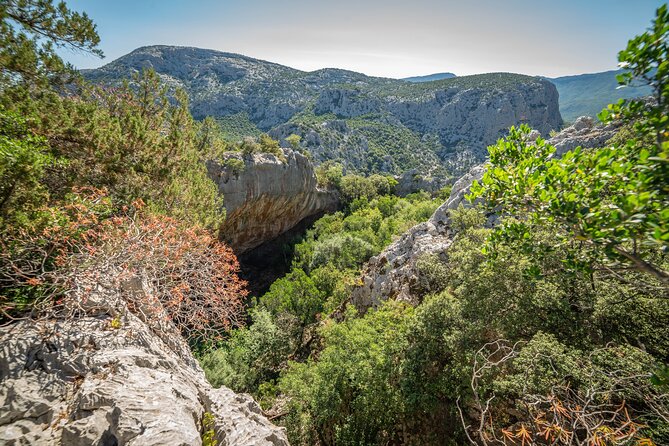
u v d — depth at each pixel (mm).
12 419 4324
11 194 6457
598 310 9812
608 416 7145
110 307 6801
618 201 3607
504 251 10484
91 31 11586
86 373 5270
